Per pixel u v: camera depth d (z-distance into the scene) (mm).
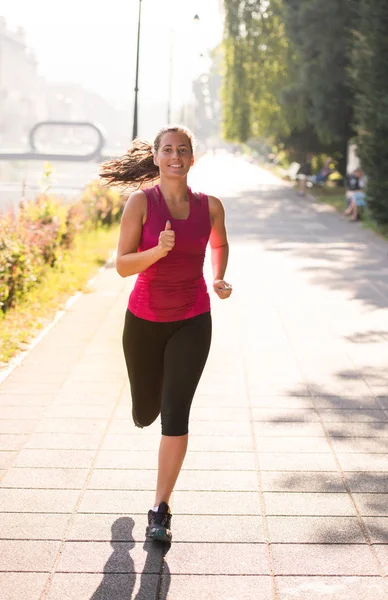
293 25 37500
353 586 3984
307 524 4688
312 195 42125
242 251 19031
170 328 4504
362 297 12828
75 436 6172
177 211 4422
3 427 6371
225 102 44938
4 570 4113
